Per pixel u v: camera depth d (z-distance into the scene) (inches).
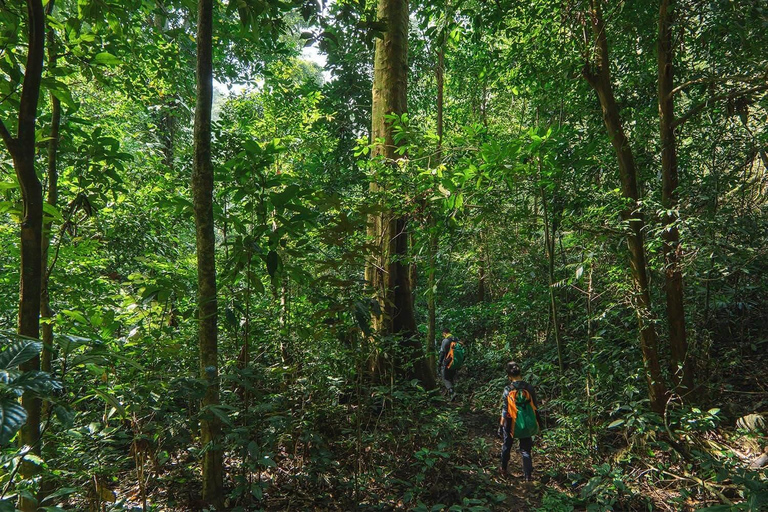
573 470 175.0
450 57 475.8
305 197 132.6
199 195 118.6
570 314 257.3
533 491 164.4
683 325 196.2
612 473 156.9
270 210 130.1
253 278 130.6
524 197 217.6
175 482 136.6
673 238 191.3
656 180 234.1
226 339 172.2
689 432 172.4
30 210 77.7
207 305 119.6
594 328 224.2
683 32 185.9
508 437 175.8
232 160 127.7
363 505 139.2
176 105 306.0
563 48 212.8
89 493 105.1
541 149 184.4
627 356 216.7
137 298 141.1
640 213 196.2
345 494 144.0
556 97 248.2
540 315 297.6
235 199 132.6
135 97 257.6
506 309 338.3
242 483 124.9
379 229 236.1
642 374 194.2
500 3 235.5
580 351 223.1
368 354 164.9
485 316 390.3
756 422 177.0
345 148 473.1
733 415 193.0
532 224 230.7
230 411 137.4
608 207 195.6
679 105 247.0
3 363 56.8
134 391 110.7
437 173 194.7
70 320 136.7
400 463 168.9
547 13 225.5
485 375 315.0
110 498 103.2
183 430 113.5
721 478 114.7
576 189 208.7
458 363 279.7
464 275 453.4
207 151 118.9
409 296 253.9
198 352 143.4
